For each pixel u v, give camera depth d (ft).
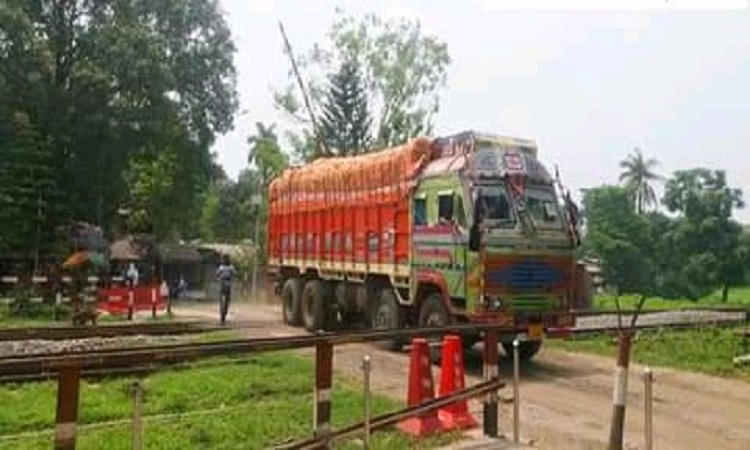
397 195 54.19
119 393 36.63
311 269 68.74
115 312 85.81
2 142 108.68
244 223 246.27
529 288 46.50
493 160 47.62
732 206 252.62
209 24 141.38
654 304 106.83
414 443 26.91
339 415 32.45
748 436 32.17
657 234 259.60
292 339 20.47
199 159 144.05
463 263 46.42
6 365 14.49
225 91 143.95
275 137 177.78
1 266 110.22
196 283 173.17
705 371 47.98
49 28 125.70
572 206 48.70
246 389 37.76
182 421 30.45
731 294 245.45
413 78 174.40
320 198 67.00
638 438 31.24
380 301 57.16
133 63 120.37
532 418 34.47
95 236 132.05
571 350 55.83
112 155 124.06
